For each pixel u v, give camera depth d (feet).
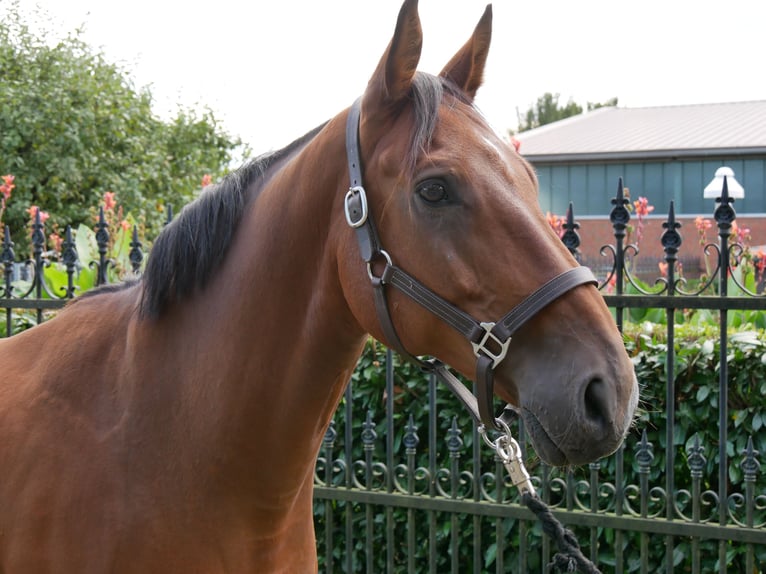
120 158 42.91
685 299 9.85
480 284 4.74
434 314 4.90
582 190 57.93
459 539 12.01
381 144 5.20
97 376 5.97
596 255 54.34
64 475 5.60
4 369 6.35
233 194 6.00
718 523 10.23
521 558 11.13
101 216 12.57
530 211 4.80
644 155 55.21
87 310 6.44
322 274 5.51
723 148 52.95
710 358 10.52
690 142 55.67
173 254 5.87
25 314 14.67
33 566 5.56
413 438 11.53
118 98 43.98
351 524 12.17
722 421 9.86
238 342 5.63
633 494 10.77
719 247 10.05
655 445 10.94
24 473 5.69
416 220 4.89
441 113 5.07
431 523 11.60
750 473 9.99
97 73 44.86
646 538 10.48
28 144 41.70
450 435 11.34
